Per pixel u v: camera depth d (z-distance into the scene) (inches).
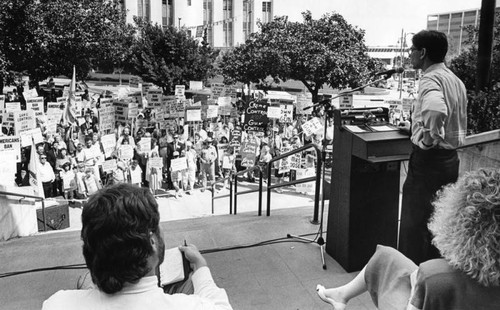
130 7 1827.0
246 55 925.8
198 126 739.4
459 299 60.7
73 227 443.5
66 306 55.4
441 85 124.3
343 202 158.6
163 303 55.5
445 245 62.7
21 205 330.3
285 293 148.9
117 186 58.1
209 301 59.6
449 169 127.8
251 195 566.3
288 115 721.6
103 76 2080.5
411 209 133.2
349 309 135.7
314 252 178.1
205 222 260.1
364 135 142.9
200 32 1259.8
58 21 895.7
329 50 803.4
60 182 557.9
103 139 566.9
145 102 1064.2
